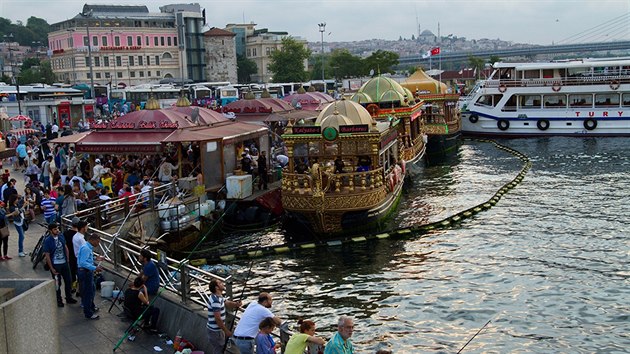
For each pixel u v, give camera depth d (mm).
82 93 83125
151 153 31328
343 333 11734
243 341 12883
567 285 23000
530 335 19156
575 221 31734
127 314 16359
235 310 14641
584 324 19828
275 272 25359
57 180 30062
